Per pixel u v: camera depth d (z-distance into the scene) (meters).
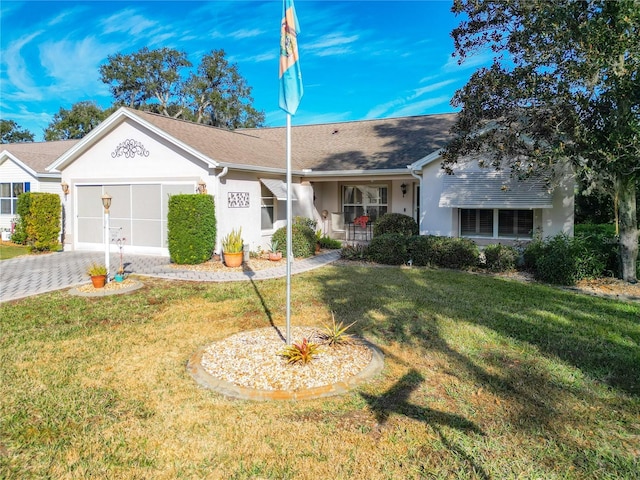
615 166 11.10
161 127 16.58
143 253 17.78
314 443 4.41
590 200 20.78
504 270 13.98
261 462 4.12
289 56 6.23
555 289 11.47
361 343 7.15
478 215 16.16
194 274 13.71
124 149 17.77
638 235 12.80
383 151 20.66
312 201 21.17
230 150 17.84
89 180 18.73
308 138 25.19
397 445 4.37
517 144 12.41
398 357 6.68
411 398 5.36
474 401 5.29
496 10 11.43
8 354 6.85
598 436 4.55
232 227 16.67
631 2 9.41
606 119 11.31
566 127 11.30
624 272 12.27
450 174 14.93
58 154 26.59
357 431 4.63
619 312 9.23
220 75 51.50
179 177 16.61
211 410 5.07
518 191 14.68
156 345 7.28
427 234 16.98
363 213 22.31
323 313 9.13
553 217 14.89
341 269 14.56
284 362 6.23
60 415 4.98
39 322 8.58
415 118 24.55
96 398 5.39
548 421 4.83
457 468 4.02
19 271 14.30
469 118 12.66
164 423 4.81
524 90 11.20
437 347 7.12
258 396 5.38
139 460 4.17
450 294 10.84
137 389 5.63
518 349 7.04
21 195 18.89
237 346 6.94
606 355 6.78
